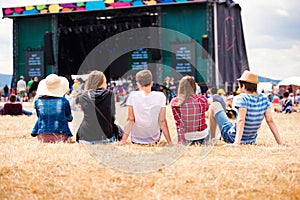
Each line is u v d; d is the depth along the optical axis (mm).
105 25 31016
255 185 4438
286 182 4551
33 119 13609
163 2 27234
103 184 4465
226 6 28703
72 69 32312
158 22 27703
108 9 28516
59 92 7863
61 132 7746
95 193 4203
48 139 7723
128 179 4676
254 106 7078
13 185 4516
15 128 10773
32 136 8445
